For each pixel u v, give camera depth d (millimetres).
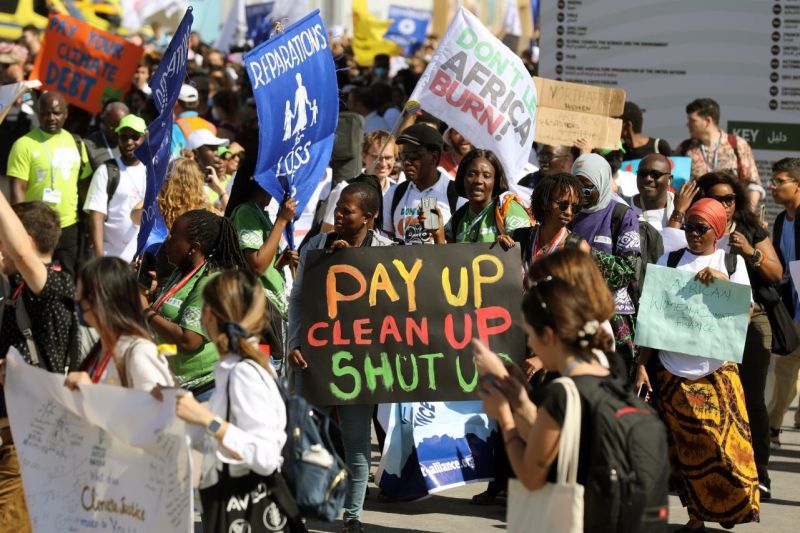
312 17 13320
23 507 10312
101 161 20500
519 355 12141
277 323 13047
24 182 20188
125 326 8953
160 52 37188
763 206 17859
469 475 13469
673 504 15109
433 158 15234
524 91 15602
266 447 8375
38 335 10172
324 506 8664
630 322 13078
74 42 23594
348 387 12180
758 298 14812
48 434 8938
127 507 8602
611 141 18266
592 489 7262
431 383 12164
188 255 11008
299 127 13109
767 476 15109
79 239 20594
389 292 12227
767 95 23859
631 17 23828
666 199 16844
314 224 16406
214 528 8656
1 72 25906
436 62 15461
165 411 8242
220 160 20453
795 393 18203
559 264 7695
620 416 7312
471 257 12242
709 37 23719
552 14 23969
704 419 12812
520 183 19219
